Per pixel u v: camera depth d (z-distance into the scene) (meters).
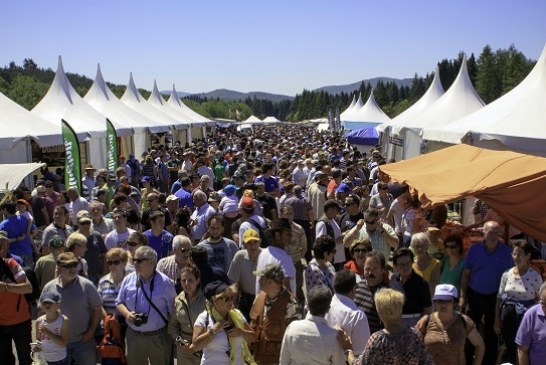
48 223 9.56
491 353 5.56
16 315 5.36
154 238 6.77
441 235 6.63
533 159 6.60
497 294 5.44
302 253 7.20
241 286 5.78
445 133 13.10
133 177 17.69
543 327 4.25
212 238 6.21
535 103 12.03
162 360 4.89
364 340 4.08
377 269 4.83
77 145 11.79
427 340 4.19
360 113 43.09
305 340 3.76
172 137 32.53
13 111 15.09
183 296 4.73
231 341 4.26
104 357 4.90
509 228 6.90
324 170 11.85
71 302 4.89
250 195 7.90
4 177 9.23
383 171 9.20
